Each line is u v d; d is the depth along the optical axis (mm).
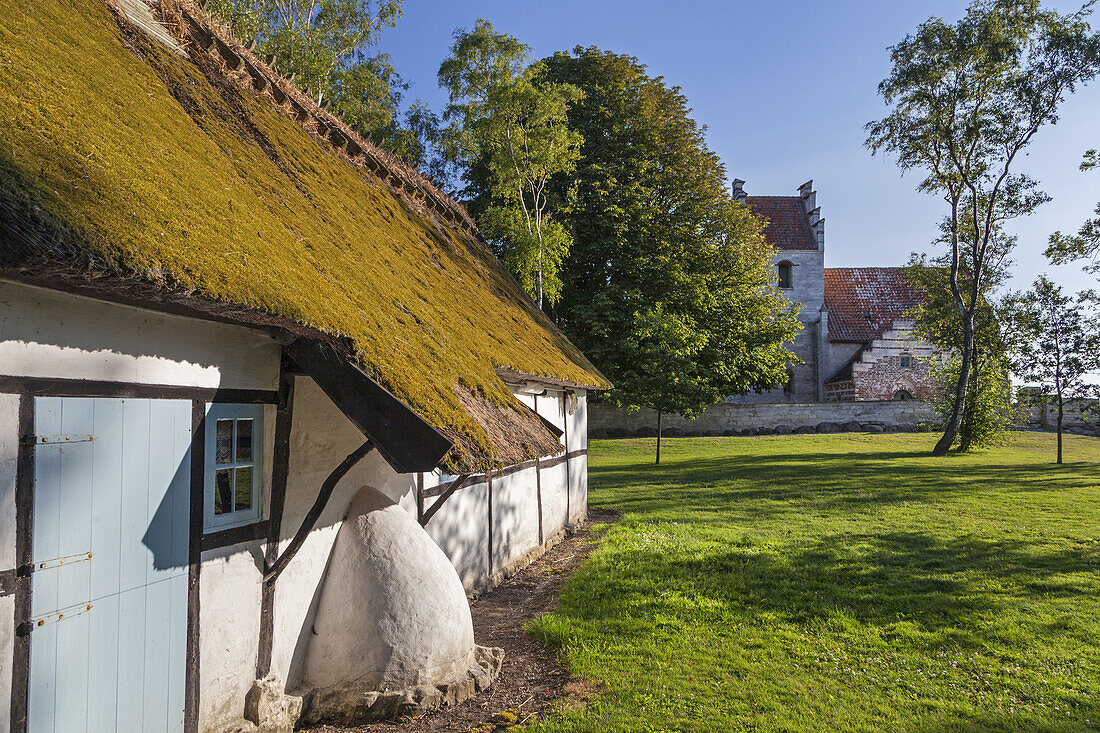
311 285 4535
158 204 3496
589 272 30000
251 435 4516
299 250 5098
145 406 3594
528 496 10703
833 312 43844
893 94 27016
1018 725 4871
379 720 4801
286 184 6414
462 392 6000
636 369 28422
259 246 4297
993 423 26719
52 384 3070
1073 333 21859
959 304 26609
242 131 6539
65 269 2695
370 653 4930
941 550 10500
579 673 5703
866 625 7023
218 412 4160
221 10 15891
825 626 6957
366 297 5664
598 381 14281
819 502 15219
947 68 26250
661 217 30125
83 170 3133
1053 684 5605
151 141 4254
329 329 4195
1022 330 23344
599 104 30031
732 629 6824
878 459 24031
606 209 27984
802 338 42562
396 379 4547
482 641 6688
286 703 4559
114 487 3383
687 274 29312
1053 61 24547
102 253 2770
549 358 11492
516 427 6562
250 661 4391
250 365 4445
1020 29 24984
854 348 42406
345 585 5164
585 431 14945
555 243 22125
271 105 8219
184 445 3877
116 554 3383
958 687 5512
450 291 9305
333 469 5285
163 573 3697
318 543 5148
